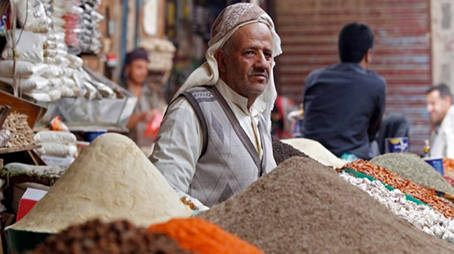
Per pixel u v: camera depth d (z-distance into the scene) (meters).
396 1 9.82
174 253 1.43
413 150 9.72
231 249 1.63
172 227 1.67
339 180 2.35
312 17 9.97
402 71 9.80
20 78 3.46
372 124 5.02
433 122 6.91
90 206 2.07
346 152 4.86
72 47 4.20
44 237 1.99
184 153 2.67
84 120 4.37
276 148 3.37
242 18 2.82
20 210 2.79
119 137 2.22
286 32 10.01
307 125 5.03
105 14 6.57
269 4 9.96
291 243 1.96
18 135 3.20
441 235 2.62
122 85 6.72
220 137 2.73
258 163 2.83
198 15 10.29
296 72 10.00
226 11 2.87
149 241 1.44
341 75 4.98
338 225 2.06
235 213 2.08
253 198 2.14
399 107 9.80
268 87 3.02
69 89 3.97
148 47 7.68
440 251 2.17
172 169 2.63
